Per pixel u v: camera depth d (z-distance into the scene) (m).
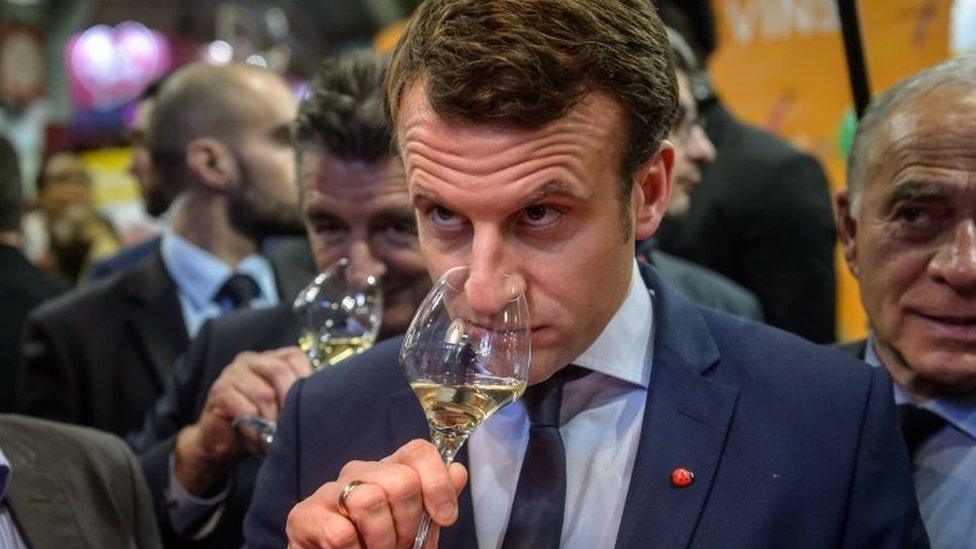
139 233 6.07
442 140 1.28
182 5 10.34
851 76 1.99
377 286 1.99
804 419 1.46
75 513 1.67
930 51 2.98
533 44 1.26
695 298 2.73
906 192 1.69
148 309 2.85
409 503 1.23
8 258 3.49
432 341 1.31
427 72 1.29
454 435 1.33
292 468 1.55
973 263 1.65
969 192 1.65
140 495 1.80
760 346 1.55
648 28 1.36
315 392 1.60
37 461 1.69
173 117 3.00
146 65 10.04
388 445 1.52
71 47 10.05
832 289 3.29
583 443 1.47
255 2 8.09
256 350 2.31
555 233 1.31
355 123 2.00
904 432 1.78
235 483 2.14
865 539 1.41
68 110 9.64
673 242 3.35
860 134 1.82
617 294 1.37
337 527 1.22
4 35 9.25
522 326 1.30
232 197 2.96
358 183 2.02
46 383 2.78
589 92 1.29
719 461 1.44
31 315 2.85
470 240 1.34
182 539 2.13
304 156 2.08
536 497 1.39
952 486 1.74
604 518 1.44
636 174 1.37
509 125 1.26
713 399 1.48
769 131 3.42
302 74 7.94
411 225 2.04
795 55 3.53
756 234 3.28
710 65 3.63
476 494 1.48
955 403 1.77
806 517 1.41
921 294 1.71
